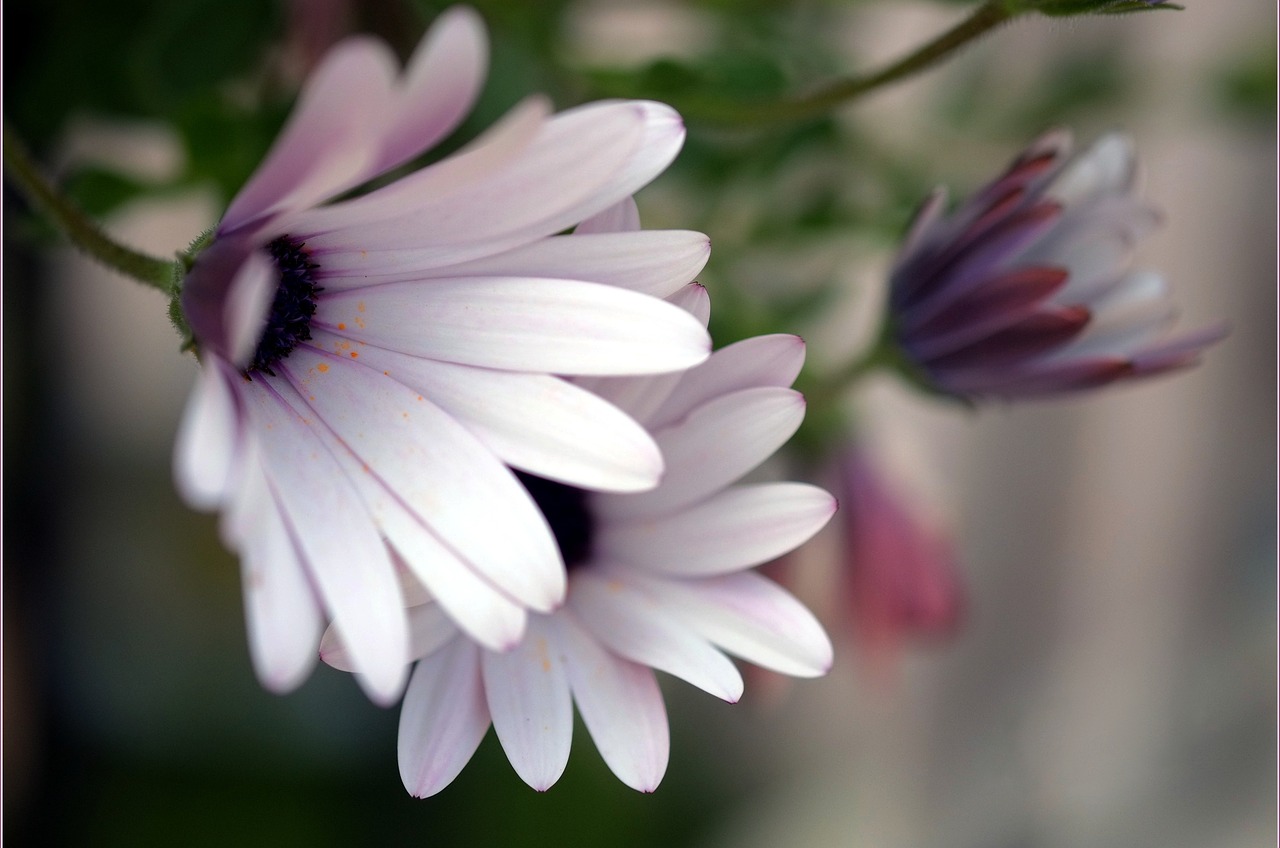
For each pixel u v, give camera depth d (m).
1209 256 0.47
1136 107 0.37
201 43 0.27
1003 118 0.37
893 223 0.31
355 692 0.35
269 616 0.20
